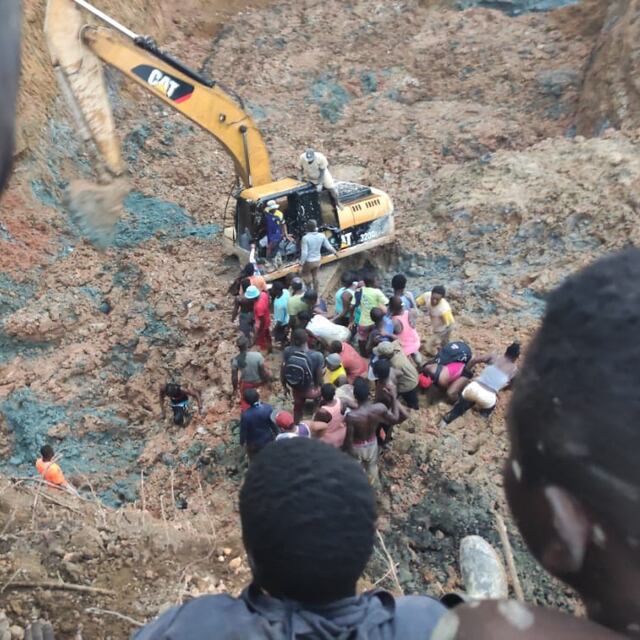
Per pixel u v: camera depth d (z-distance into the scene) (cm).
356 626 189
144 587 781
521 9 2658
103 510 914
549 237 1656
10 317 1595
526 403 113
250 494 196
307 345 1291
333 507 191
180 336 1545
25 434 1421
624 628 112
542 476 112
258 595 199
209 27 2686
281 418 1053
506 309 1506
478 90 2417
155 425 1432
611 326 106
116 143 1333
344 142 2281
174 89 1525
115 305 1653
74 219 1236
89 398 1489
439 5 2734
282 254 1591
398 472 1138
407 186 2072
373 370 1073
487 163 1902
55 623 713
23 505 877
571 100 2306
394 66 2547
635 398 102
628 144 1827
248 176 1641
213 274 1700
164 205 1967
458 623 120
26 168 1862
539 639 114
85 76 1355
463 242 1711
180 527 935
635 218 1609
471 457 1148
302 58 2570
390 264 1741
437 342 1363
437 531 1062
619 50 2133
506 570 948
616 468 103
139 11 2477
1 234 1738
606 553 108
